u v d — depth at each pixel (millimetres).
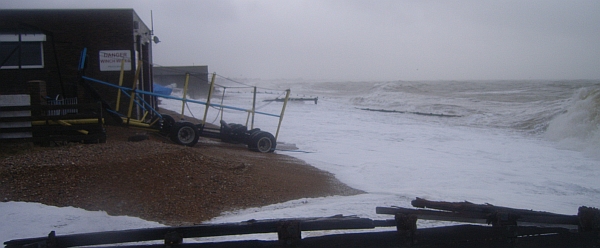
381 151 17531
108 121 16344
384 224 4613
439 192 10523
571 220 4617
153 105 24141
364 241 4297
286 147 17922
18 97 12148
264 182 10094
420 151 17797
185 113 29875
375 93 66000
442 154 17156
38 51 17406
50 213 6832
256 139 15914
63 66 17609
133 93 15086
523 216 4613
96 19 17766
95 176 8445
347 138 21109
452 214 4801
